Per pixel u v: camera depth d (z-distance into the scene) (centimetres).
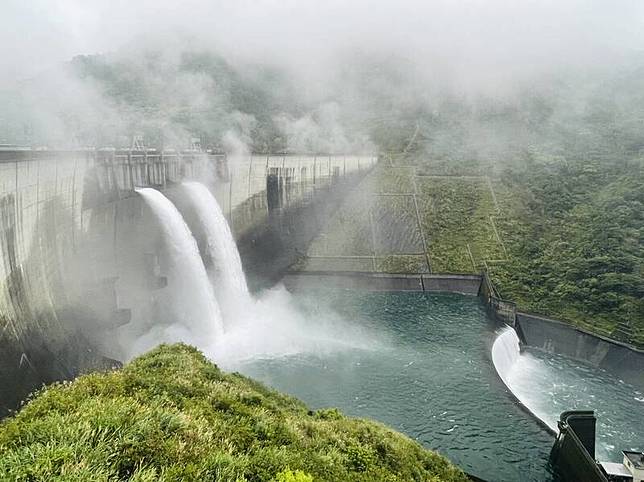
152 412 1364
